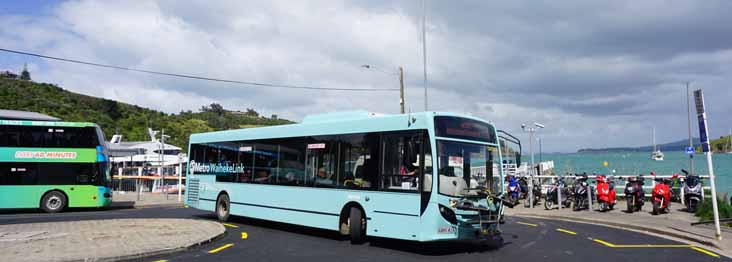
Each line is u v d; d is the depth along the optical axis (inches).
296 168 567.8
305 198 547.2
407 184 442.0
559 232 578.6
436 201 420.2
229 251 442.3
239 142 668.7
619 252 441.7
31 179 864.9
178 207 1009.5
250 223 674.8
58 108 2987.2
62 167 885.2
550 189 891.4
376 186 468.8
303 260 400.5
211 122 3996.1
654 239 522.6
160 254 418.9
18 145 867.4
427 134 435.2
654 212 725.3
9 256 381.4
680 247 469.7
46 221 708.7
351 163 501.0
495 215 461.7
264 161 620.1
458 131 454.9
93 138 911.0
